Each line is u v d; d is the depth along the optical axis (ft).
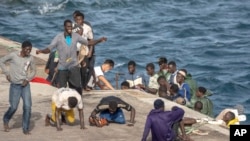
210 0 444.96
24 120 126.11
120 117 131.85
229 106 209.67
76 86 146.10
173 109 115.85
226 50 295.28
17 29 343.05
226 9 413.18
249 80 241.96
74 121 132.16
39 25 356.38
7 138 124.06
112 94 157.69
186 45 306.96
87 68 160.86
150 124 113.80
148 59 276.21
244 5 425.69
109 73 243.81
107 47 298.15
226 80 240.53
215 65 265.54
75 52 144.87
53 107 129.49
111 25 359.25
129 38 322.14
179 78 161.58
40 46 307.78
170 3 428.97
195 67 264.31
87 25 156.76
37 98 152.25
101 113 132.05
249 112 202.59
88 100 151.43
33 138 123.95
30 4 409.08
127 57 277.44
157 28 351.05
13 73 124.26
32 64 125.08
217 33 338.54
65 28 142.51
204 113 156.56
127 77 178.29
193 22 367.45
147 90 171.32
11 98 125.39
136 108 145.18
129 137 124.47
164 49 296.92
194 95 159.53
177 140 117.60
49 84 163.94
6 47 201.46
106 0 420.77
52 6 407.23
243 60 275.18
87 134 126.00
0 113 139.85
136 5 417.90
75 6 409.49
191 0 437.17
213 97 220.02
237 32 342.64
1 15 381.40
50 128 129.90
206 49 296.51
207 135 126.72
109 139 123.24
